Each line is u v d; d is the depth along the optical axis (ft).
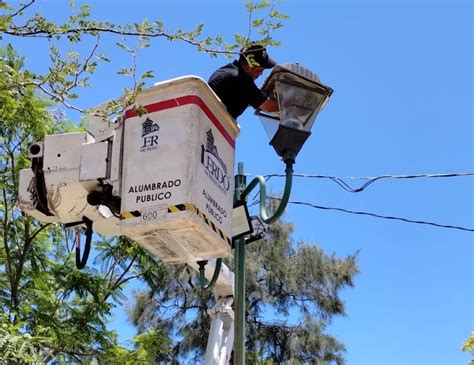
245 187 22.40
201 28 15.92
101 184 15.47
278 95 17.84
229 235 15.35
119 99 15.16
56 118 39.58
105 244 43.01
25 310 38.19
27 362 28.91
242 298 20.86
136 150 14.76
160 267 44.29
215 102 15.29
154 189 14.33
